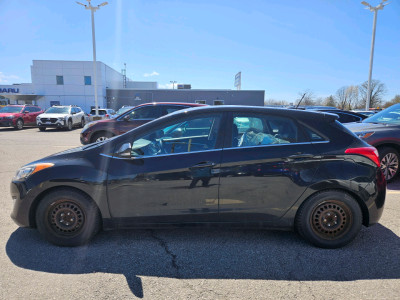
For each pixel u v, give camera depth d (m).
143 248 3.06
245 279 2.53
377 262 2.81
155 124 3.16
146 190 2.99
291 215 3.06
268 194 3.00
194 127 3.17
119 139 3.13
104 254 2.93
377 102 56.34
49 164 3.07
